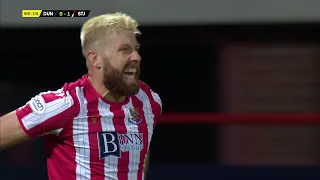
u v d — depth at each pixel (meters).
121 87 6.67
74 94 6.71
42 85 18.47
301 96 18.08
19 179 14.43
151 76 18.41
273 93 18.27
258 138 18.83
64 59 18.17
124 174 6.84
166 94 18.58
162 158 19.36
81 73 18.34
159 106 7.46
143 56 17.91
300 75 17.89
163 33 16.83
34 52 18.05
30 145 18.06
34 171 14.45
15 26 14.91
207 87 18.42
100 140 6.69
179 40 17.23
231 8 14.73
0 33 17.08
